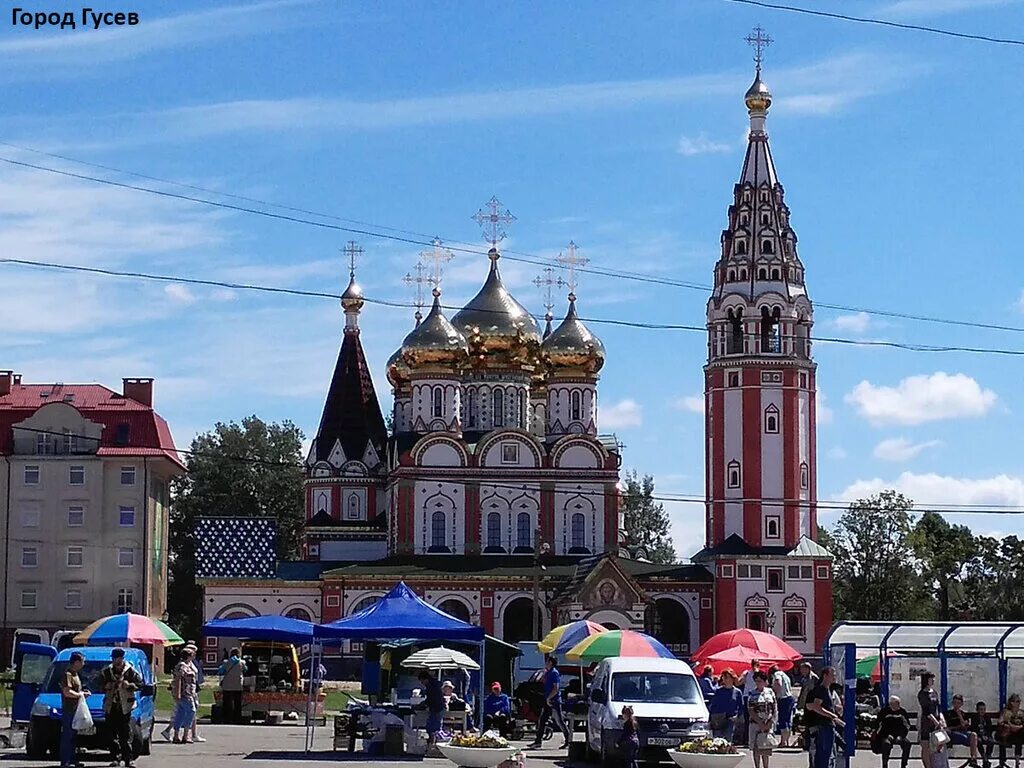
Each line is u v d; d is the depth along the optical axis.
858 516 140.62
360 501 136.12
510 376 131.38
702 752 41.38
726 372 121.75
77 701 41.16
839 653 55.81
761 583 119.00
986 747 47.78
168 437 126.06
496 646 68.50
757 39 125.94
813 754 41.66
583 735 61.22
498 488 124.44
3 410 120.31
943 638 53.56
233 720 64.12
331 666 116.94
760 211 123.31
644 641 57.59
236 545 129.38
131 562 118.94
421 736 49.59
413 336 130.12
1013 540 161.75
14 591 118.06
